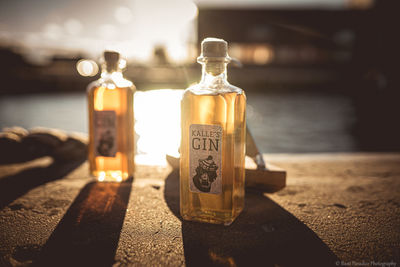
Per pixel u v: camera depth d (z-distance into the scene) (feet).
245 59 37.73
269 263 1.35
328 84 35.70
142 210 1.75
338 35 37.40
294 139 9.83
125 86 2.11
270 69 36.42
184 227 1.59
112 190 2.01
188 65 35.35
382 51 32.50
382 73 31.99
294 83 35.91
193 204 1.63
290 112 17.01
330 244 1.47
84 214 1.71
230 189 1.58
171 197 1.91
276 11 37.09
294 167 2.53
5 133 2.48
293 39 37.68
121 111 2.09
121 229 1.57
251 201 1.88
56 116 15.62
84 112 17.29
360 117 14.83
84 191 1.99
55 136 2.53
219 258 1.38
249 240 1.49
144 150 4.61
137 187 2.06
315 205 1.82
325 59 37.65
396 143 8.96
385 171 2.43
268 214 1.72
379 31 33.24
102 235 1.52
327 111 17.51
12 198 1.88
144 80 33.35
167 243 1.47
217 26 36.35
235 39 37.06
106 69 2.12
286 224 1.62
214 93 1.56
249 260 1.36
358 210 1.76
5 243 1.47
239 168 1.66
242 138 1.68
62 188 2.03
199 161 1.59
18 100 25.08
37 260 1.36
